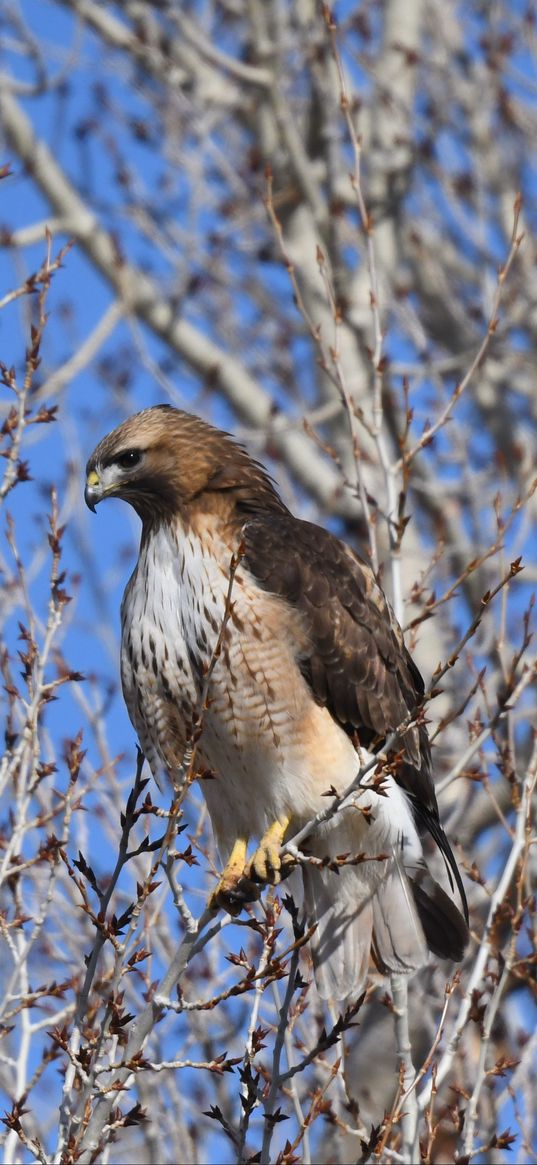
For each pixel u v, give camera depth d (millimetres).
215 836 11312
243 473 11477
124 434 11398
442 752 14406
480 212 17797
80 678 10039
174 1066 8180
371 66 19406
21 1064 9016
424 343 17500
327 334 17938
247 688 10664
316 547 11188
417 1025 12758
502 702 10891
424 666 14992
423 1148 9305
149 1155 11039
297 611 10820
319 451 17938
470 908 13047
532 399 17984
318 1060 10586
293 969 8672
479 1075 9477
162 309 18594
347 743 10945
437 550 13625
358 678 10961
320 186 18969
